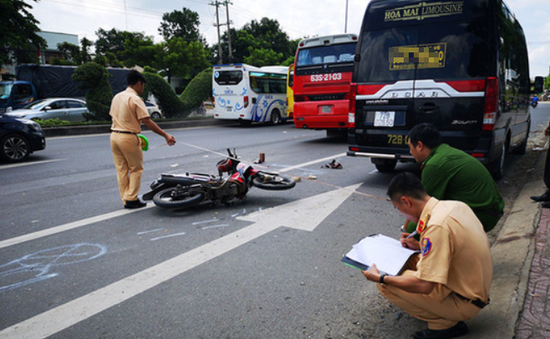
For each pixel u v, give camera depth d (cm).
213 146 1127
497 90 502
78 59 2078
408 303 231
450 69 523
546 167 482
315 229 443
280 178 557
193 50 4000
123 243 409
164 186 542
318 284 319
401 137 567
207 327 263
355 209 516
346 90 1045
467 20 512
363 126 605
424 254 207
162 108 1952
